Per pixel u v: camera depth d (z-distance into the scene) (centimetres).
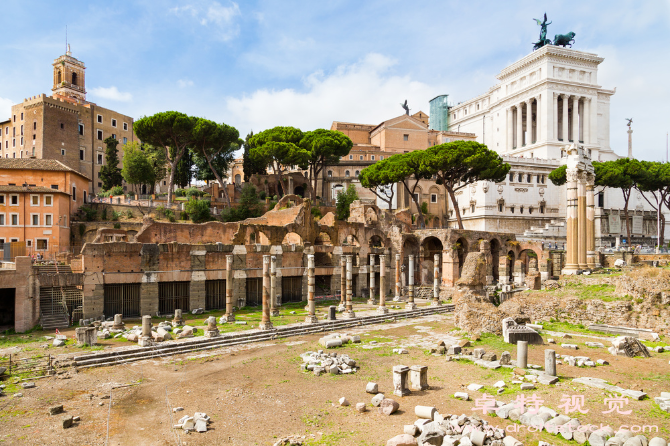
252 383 2308
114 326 3534
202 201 7694
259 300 5022
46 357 2692
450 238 6519
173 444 1596
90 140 10719
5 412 1906
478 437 1473
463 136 13725
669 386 2108
